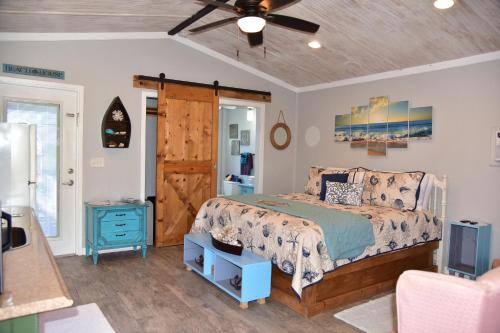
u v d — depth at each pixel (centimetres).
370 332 283
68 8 344
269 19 295
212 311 311
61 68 433
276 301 335
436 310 150
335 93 562
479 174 402
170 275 393
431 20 349
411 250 388
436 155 439
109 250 475
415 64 453
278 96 609
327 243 308
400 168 477
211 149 543
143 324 286
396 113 479
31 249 155
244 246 358
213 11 408
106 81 462
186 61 520
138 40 482
